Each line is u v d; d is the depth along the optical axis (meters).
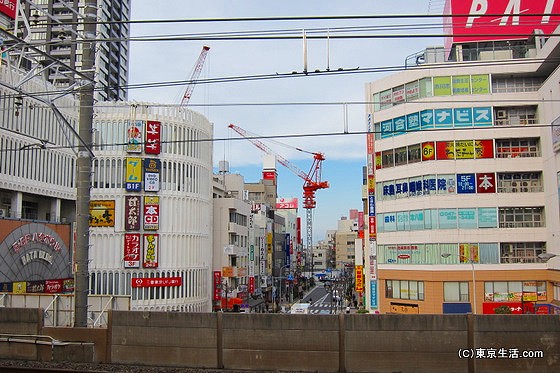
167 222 53.78
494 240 40.66
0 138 38.31
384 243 44.97
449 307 40.31
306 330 16.88
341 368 16.61
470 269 40.56
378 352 16.52
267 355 16.95
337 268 181.12
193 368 17.11
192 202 56.16
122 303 23.05
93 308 22.83
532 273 40.06
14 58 38.91
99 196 52.41
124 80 98.06
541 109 40.28
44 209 46.22
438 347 16.41
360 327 16.67
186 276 54.66
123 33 97.94
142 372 16.19
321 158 159.00
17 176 40.66
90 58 16.30
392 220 44.41
